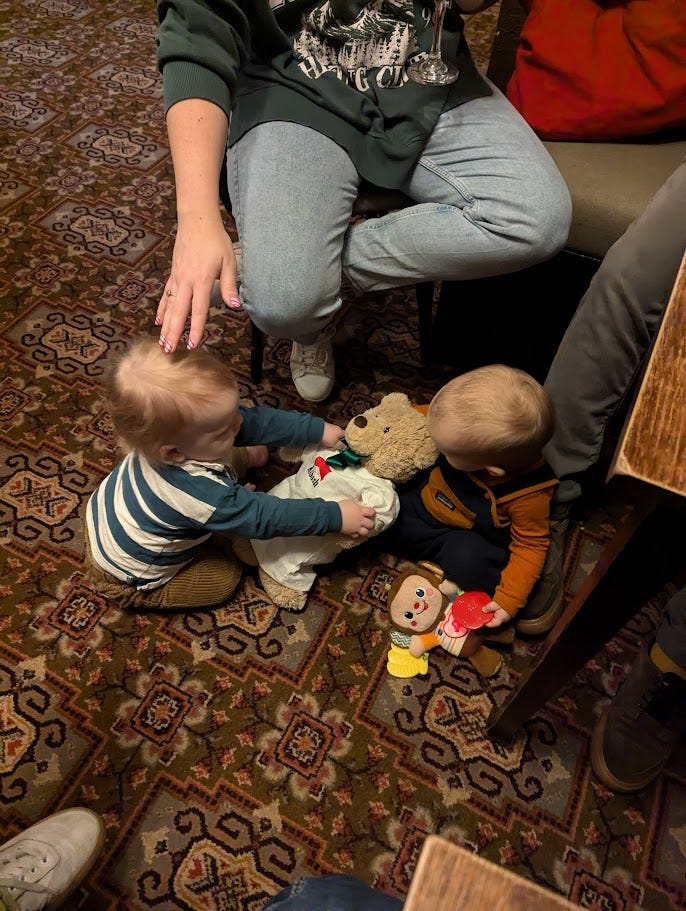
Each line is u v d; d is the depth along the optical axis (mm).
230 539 1163
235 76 945
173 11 922
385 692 1056
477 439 902
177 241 880
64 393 1375
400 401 1096
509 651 1097
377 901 644
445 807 963
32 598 1136
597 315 955
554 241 1056
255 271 1045
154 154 1821
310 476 1100
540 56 1120
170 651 1089
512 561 1020
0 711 1035
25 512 1227
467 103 1117
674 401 477
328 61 1066
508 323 1310
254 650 1092
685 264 560
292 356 1327
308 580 1107
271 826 948
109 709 1038
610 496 1254
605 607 630
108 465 1281
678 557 523
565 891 906
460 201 1084
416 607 1073
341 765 994
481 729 1026
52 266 1581
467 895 325
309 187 1023
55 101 1961
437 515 1083
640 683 812
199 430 892
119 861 922
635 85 1065
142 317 1496
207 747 1007
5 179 1759
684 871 917
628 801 965
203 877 912
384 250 1113
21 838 868
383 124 1075
